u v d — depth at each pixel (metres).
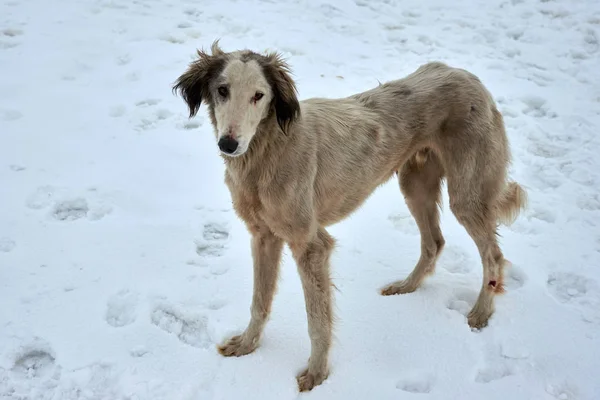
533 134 2.68
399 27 3.66
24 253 2.00
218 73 1.60
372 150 1.79
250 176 1.63
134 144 2.51
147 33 3.31
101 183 2.30
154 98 2.77
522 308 1.89
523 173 2.47
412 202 1.97
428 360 1.74
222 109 1.55
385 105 1.83
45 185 2.26
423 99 1.84
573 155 2.57
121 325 1.83
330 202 1.77
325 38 3.43
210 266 2.02
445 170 1.88
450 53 3.37
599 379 1.70
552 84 3.11
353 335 1.81
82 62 3.00
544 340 1.79
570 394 1.66
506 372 1.72
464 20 3.76
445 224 2.25
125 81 2.88
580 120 2.78
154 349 1.75
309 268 1.68
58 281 1.92
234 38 3.32
